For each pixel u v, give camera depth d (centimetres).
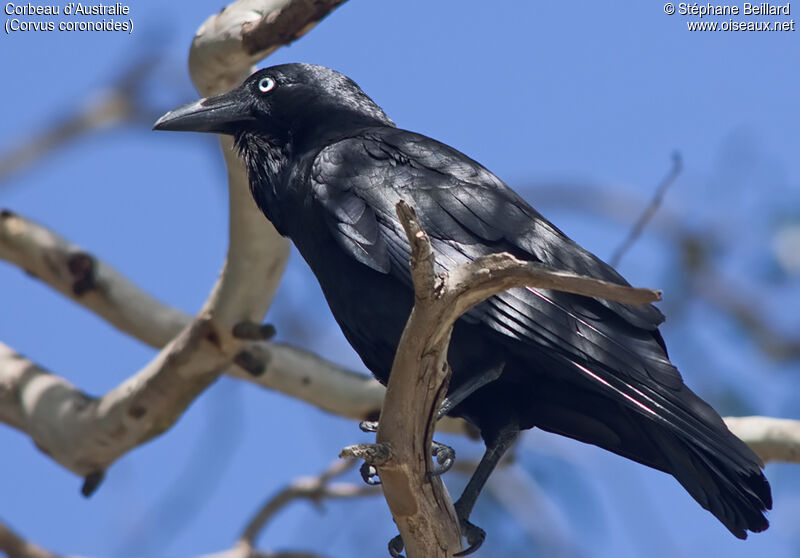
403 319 1113
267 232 1358
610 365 1060
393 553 1029
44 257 1527
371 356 1162
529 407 1145
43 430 1515
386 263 1111
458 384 1113
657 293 785
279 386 1498
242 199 1326
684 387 1061
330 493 1504
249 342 1438
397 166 1166
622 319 1088
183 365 1448
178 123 1293
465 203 1139
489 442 1129
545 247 1126
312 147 1235
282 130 1275
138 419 1480
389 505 929
